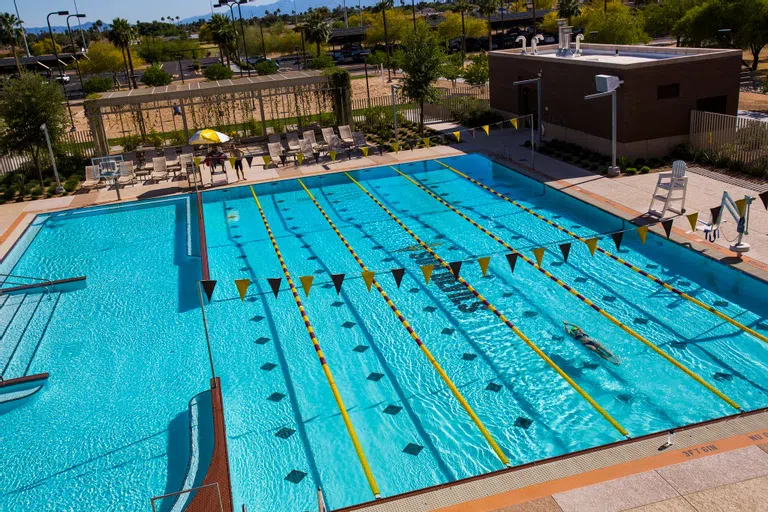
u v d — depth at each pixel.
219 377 11.00
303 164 25.48
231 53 72.19
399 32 67.62
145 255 17.41
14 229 19.80
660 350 11.02
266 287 14.77
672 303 12.54
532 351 11.31
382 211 19.58
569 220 17.41
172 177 25.00
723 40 35.72
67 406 10.82
